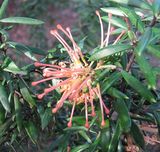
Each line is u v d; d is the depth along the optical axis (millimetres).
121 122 183
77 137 233
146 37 166
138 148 206
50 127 227
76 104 187
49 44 521
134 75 204
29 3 567
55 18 725
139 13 200
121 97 182
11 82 207
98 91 176
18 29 676
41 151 270
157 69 181
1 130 213
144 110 203
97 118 193
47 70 180
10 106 207
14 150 227
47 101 217
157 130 222
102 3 396
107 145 192
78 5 487
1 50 208
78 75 175
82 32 430
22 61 356
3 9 210
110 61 187
